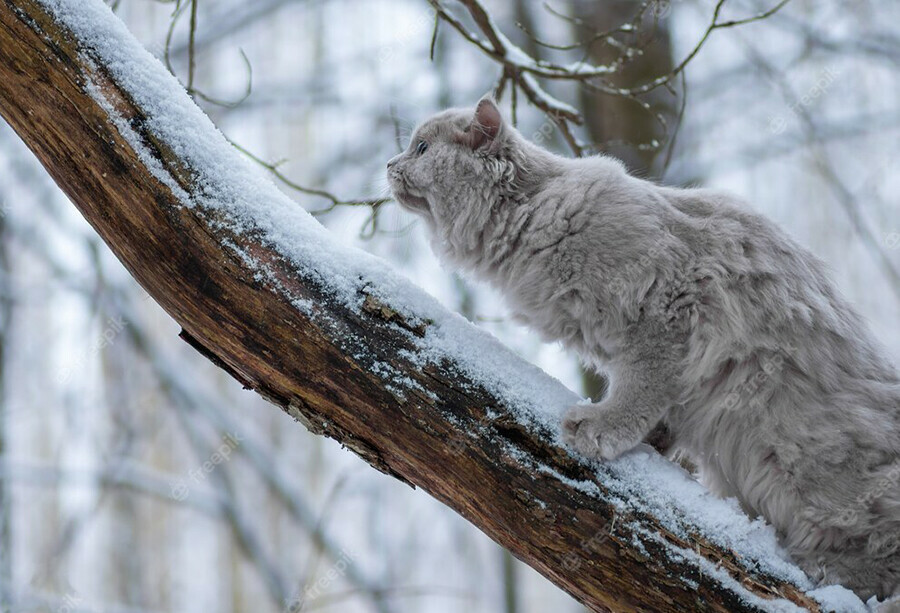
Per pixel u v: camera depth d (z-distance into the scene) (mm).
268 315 2971
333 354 2961
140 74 3061
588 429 3016
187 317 3049
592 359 3740
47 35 2971
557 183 3701
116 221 3016
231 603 8750
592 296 3465
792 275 3504
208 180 3041
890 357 3625
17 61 2959
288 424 9203
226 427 7695
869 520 3117
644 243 3438
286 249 3053
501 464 2904
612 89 5230
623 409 3248
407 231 5297
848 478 3178
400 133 5934
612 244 3449
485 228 3842
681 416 3561
